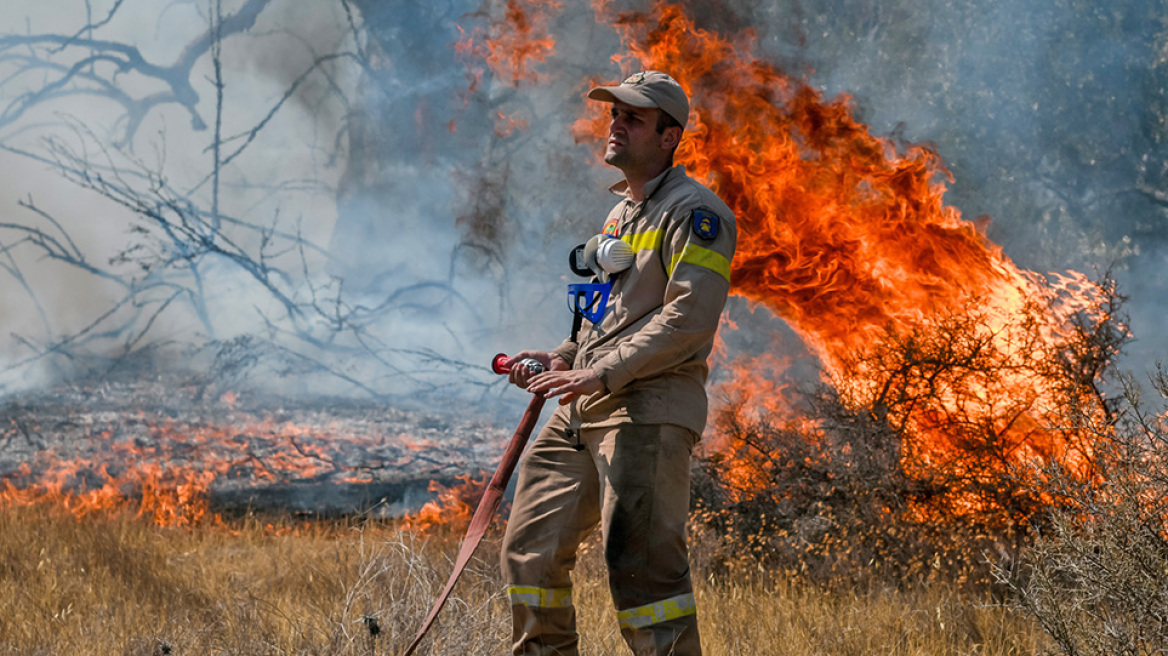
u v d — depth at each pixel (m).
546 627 4.65
